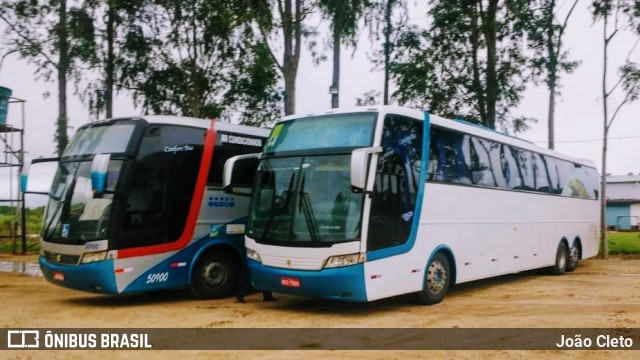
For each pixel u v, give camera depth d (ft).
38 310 34.27
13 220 75.87
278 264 31.48
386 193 31.42
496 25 70.08
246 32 64.18
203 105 68.33
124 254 33.55
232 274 39.93
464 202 38.65
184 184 37.09
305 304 36.09
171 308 34.83
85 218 34.22
